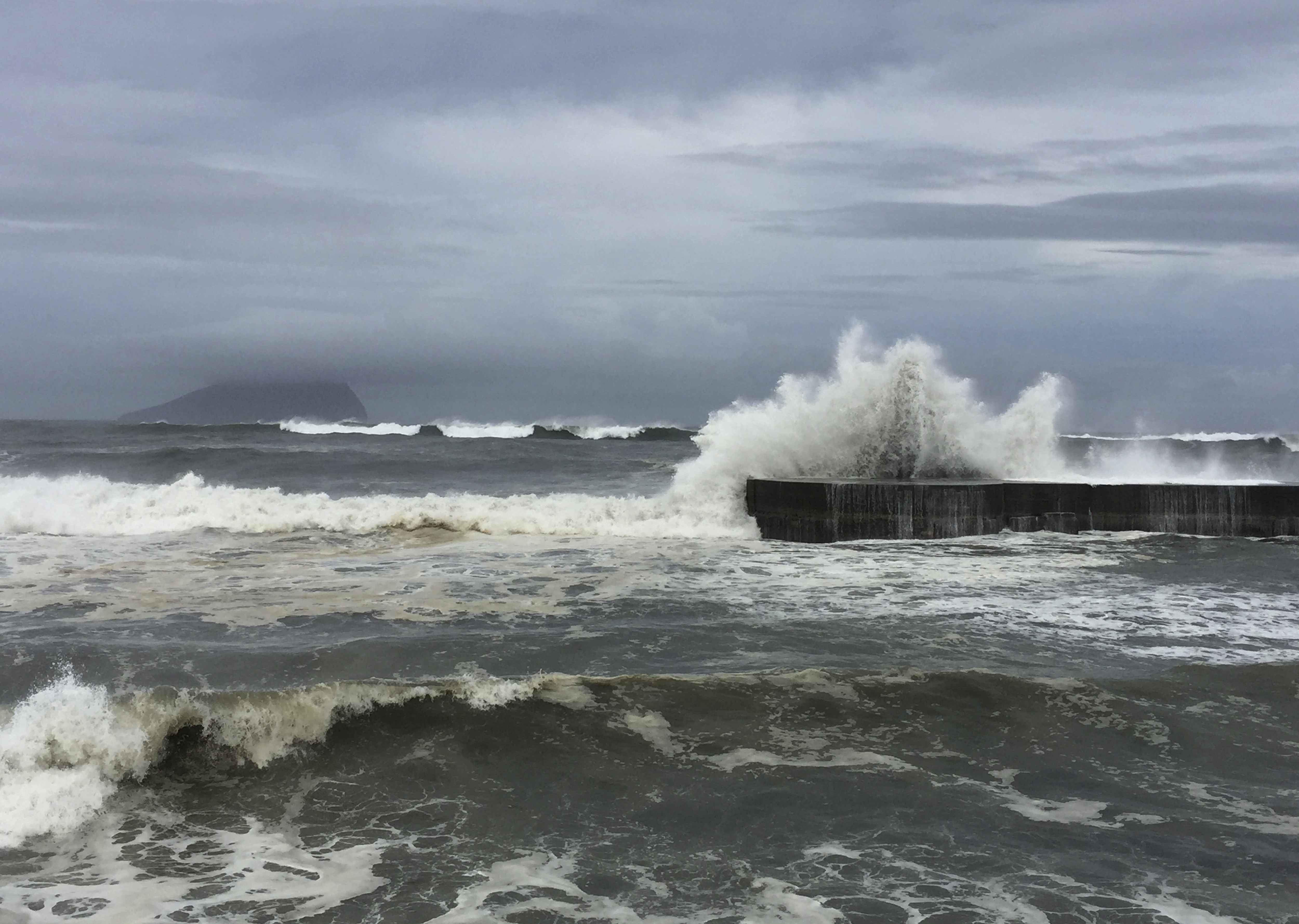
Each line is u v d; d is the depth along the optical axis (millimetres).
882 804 5363
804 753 5949
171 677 6680
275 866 4707
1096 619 8695
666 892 4504
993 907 4383
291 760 5805
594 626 8164
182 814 5230
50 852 4824
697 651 7531
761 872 4684
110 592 9234
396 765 5738
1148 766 5855
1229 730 6312
